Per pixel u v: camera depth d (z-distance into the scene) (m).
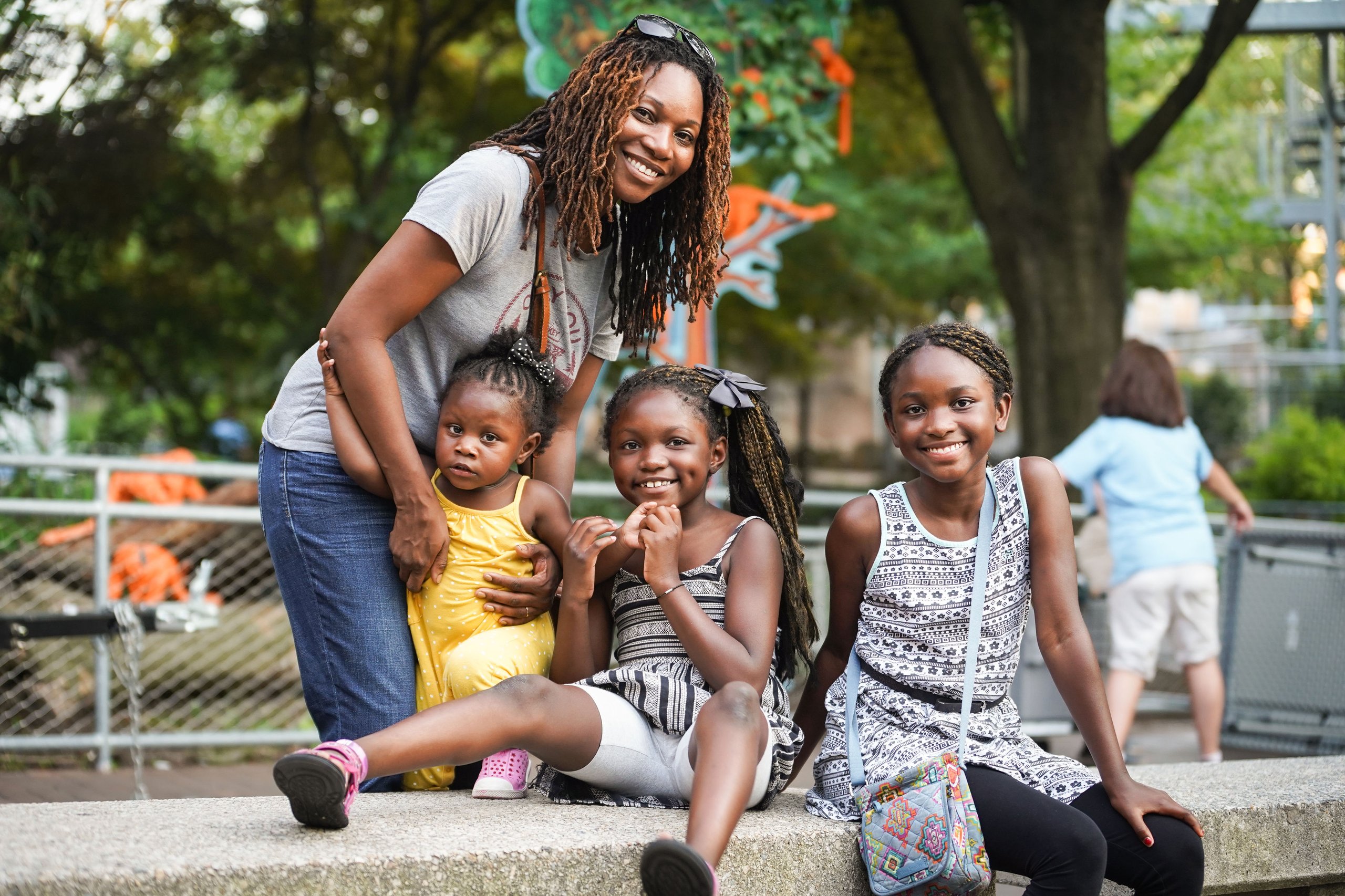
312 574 2.64
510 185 2.52
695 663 2.43
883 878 2.30
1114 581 5.31
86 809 2.24
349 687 2.63
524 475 2.88
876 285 16.09
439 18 12.64
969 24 10.41
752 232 7.17
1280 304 20.06
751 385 2.78
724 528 2.62
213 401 16.84
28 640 3.95
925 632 2.57
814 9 7.35
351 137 13.44
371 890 1.92
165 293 13.55
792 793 2.82
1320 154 12.73
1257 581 6.21
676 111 2.57
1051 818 2.26
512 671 2.58
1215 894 2.73
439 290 2.52
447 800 2.47
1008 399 2.69
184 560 6.09
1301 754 5.95
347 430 2.58
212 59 11.90
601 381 12.30
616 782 2.43
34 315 8.37
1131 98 13.41
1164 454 5.25
